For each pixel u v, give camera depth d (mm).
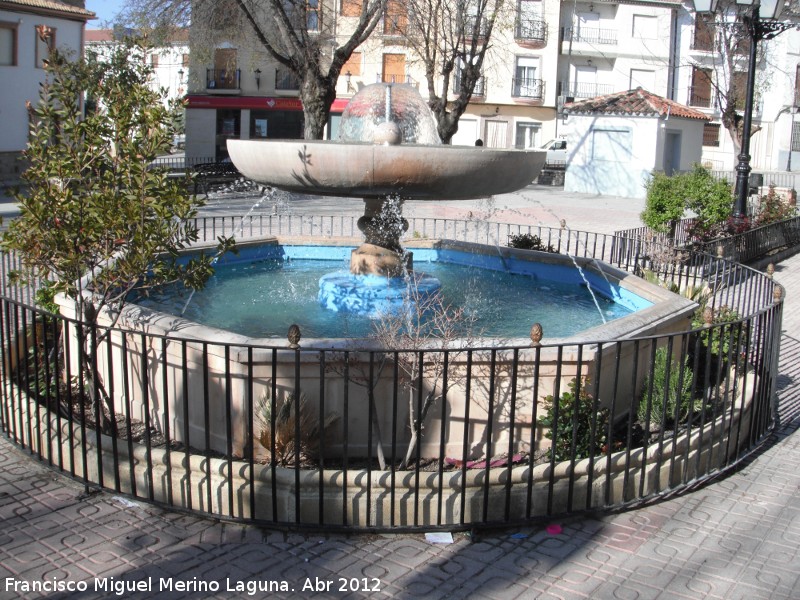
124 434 5391
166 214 5336
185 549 4125
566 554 4195
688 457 5023
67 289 5613
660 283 9500
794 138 45375
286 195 21172
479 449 5145
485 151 6691
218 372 5016
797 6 22703
